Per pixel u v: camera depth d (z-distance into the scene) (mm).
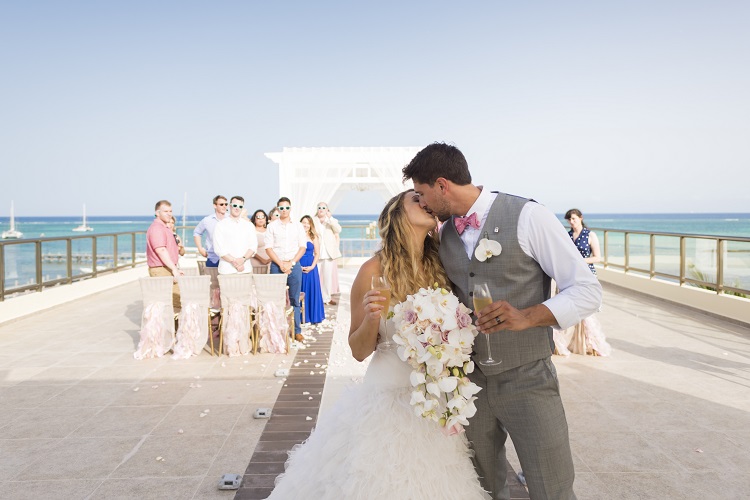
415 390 1743
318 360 5574
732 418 3768
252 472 2982
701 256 8102
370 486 1735
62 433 3559
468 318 1708
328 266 9258
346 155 12367
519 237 1752
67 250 9742
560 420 1772
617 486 2799
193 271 7215
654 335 6477
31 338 6586
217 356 5746
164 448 3312
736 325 7047
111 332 6934
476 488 1848
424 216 1913
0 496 2719
